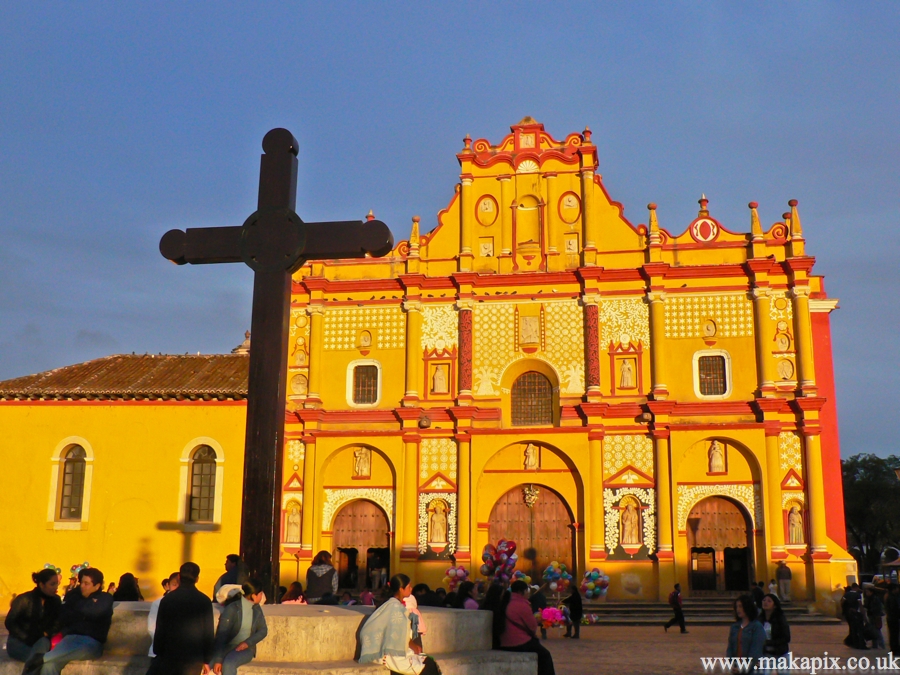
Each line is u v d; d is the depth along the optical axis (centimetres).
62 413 3759
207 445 3688
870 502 7581
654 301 3966
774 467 3753
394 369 4103
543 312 4062
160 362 4081
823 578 3631
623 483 3847
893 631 2188
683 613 3534
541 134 4275
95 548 3628
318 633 1291
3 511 3691
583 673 2075
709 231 4056
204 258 1605
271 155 1620
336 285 4184
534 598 2766
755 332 3912
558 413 3975
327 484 4038
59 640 1338
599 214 4134
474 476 3919
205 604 1201
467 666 1370
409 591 1409
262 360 1540
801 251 3938
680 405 3847
